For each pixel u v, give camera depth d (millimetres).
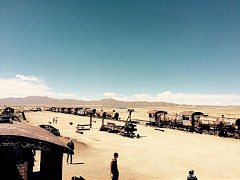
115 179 8766
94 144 22141
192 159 16656
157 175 12422
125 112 108938
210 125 33406
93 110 71375
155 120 45500
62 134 29078
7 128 5727
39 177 6289
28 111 96812
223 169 14039
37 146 5262
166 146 22172
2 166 6281
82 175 11391
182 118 38750
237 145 24062
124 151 19047
